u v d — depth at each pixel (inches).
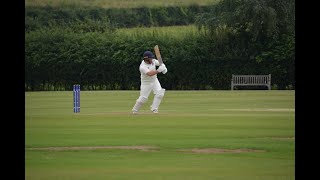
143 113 3659.0
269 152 2167.8
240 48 6776.6
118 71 6865.2
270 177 1744.6
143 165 1927.9
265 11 6599.4
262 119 3265.3
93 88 6894.7
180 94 5772.6
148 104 4463.6
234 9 6756.9
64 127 2935.5
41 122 3144.7
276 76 6781.5
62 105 4384.8
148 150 2222.0
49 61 6855.3
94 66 6865.2
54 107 4190.5
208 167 1893.5
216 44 6781.5
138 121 3191.4
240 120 3228.3
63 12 7760.8
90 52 6845.5
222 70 6781.5
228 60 6781.5
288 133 2696.9
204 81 6801.2
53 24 7573.8
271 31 6633.9
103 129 2851.9
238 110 3838.6
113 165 1923.0
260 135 2628.0
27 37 6879.9
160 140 2477.9
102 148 2266.2
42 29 7086.6
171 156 2086.6
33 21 7519.7
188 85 6820.9
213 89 6815.9
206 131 2768.2
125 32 7116.1
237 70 6786.4
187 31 6978.4
